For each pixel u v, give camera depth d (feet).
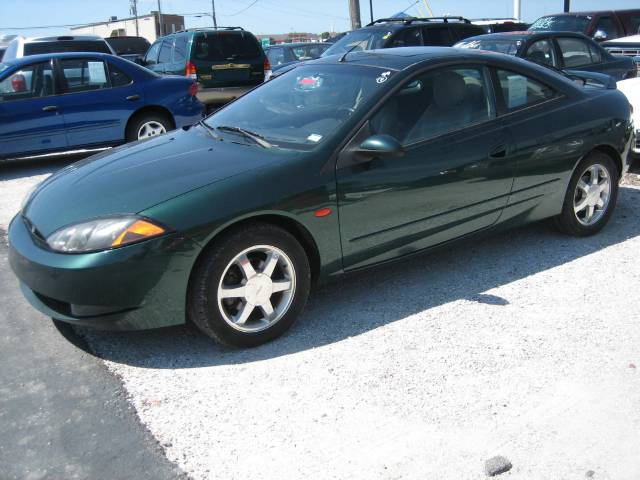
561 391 10.10
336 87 13.61
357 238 12.34
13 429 9.35
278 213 11.19
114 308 10.42
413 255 13.46
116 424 9.46
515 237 16.83
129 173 11.85
